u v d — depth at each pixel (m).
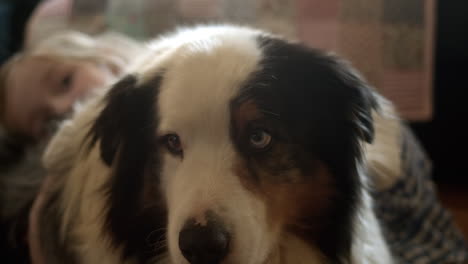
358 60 1.71
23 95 1.49
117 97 0.95
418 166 1.39
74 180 1.08
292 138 0.83
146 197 0.91
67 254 1.09
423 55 1.76
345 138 0.91
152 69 0.92
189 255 0.73
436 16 1.95
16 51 2.34
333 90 0.91
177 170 0.82
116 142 0.93
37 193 1.24
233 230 0.72
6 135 1.54
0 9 2.32
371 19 1.73
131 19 1.79
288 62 0.87
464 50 1.96
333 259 0.94
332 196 0.91
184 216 0.73
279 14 1.71
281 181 0.82
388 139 1.25
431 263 1.26
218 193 0.73
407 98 1.76
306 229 0.91
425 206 1.34
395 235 1.31
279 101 0.82
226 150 0.78
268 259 0.90
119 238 0.96
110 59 1.53
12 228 1.29
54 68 1.47
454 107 2.06
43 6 2.04
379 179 1.23
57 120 1.38
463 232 1.83
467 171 2.19
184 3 1.75
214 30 0.96
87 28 1.84
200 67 0.80
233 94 0.78
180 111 0.78
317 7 1.72
